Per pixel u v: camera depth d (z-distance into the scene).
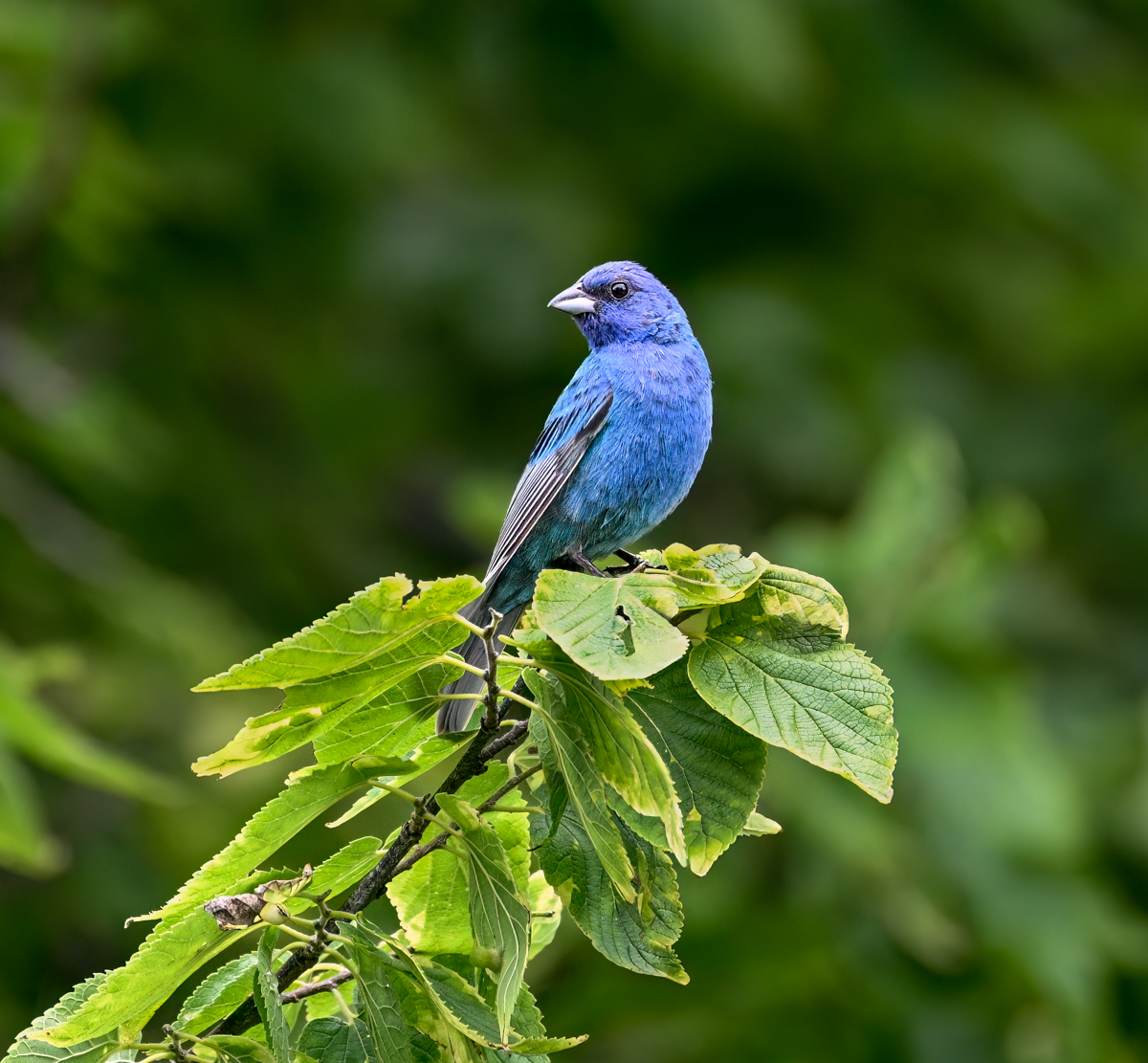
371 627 3.74
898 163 16.83
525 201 16.48
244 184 15.81
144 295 15.75
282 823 4.14
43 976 11.79
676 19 15.38
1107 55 18.77
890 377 16.64
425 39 17.03
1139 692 15.52
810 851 9.98
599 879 4.21
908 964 9.88
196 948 3.92
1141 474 17.39
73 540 12.55
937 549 10.81
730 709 3.90
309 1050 4.13
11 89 14.41
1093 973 9.76
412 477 16.56
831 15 16.88
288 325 16.39
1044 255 17.69
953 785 10.12
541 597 3.85
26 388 12.67
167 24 16.08
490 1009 4.16
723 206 17.05
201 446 15.27
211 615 13.02
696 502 16.53
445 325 16.28
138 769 8.40
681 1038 9.30
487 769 4.54
